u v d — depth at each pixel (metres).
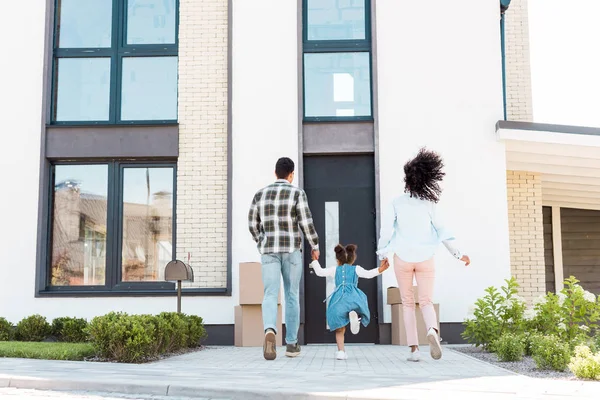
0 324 9.16
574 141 9.58
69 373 5.49
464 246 9.68
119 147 10.08
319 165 10.05
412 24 10.09
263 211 6.96
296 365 6.36
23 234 9.90
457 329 9.52
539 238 11.13
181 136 10.15
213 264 9.92
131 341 6.67
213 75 10.26
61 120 10.32
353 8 10.34
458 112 9.91
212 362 6.70
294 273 6.98
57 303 9.77
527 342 7.34
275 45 10.16
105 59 10.43
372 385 4.82
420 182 6.61
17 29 10.27
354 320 6.73
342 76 10.20
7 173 10.01
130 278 10.02
